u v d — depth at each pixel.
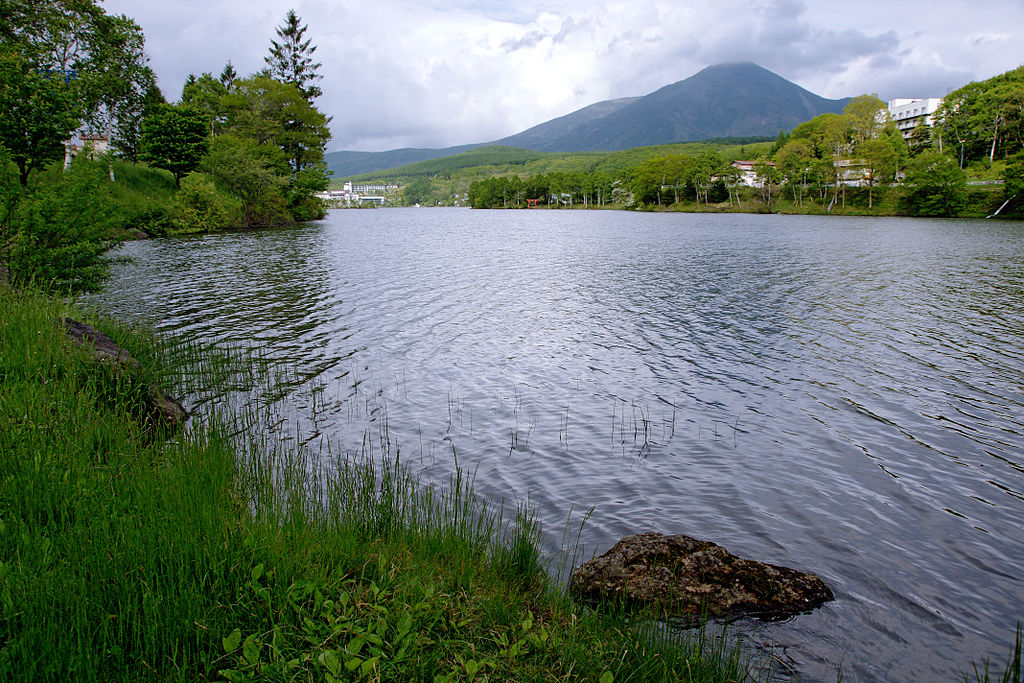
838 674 5.23
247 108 79.00
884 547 7.51
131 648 4.14
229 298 22.89
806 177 116.44
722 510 8.36
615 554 6.39
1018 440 11.02
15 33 40.00
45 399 7.51
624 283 29.92
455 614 5.02
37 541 4.83
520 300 24.88
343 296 24.34
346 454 9.73
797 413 12.33
